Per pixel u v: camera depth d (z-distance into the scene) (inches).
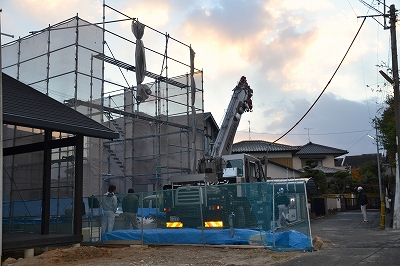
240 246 407.5
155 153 861.2
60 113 422.9
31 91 460.1
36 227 488.1
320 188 1125.1
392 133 789.2
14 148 481.1
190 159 865.5
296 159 1792.6
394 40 642.8
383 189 1369.3
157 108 874.1
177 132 851.4
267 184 415.2
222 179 556.4
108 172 818.8
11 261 368.2
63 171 599.2
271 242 400.2
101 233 479.8
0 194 274.7
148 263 346.3
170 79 876.0
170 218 458.0
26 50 725.9
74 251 377.7
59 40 674.2
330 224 729.0
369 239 457.1
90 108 658.2
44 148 454.6
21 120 357.4
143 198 474.9
